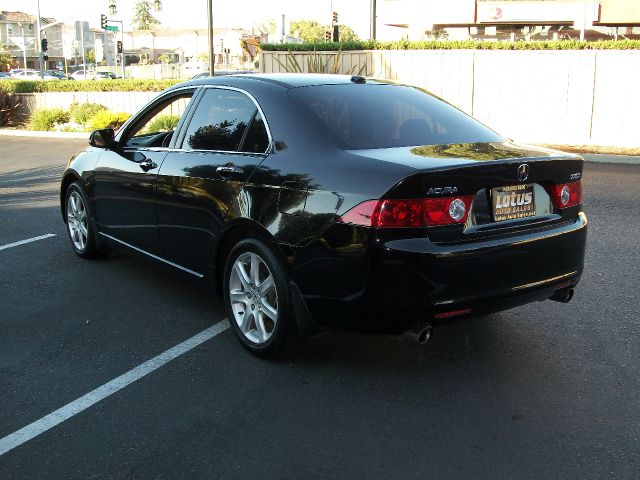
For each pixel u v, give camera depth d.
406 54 18.89
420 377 3.93
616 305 5.11
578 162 4.08
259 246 4.02
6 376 4.01
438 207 3.47
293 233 3.80
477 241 3.57
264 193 4.01
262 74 4.76
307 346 4.37
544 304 5.16
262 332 4.14
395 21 32.09
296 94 4.27
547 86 17.59
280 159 4.02
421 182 3.42
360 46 19.48
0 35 102.25
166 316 4.97
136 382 3.92
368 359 4.18
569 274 4.02
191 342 4.48
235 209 4.18
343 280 3.60
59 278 5.90
